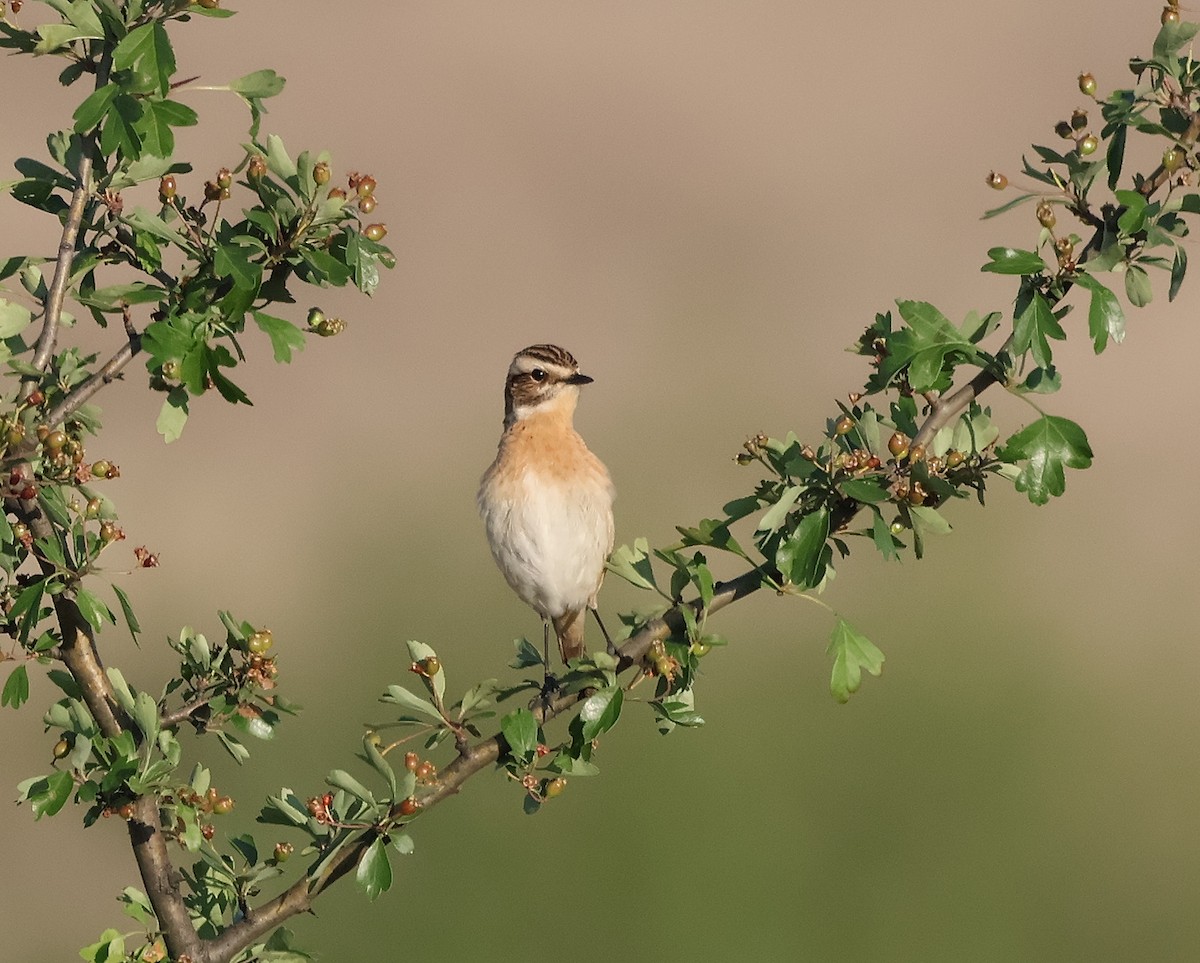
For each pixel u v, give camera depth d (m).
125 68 5.95
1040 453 6.39
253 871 6.43
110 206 6.29
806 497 6.57
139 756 6.29
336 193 6.25
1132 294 6.48
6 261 6.41
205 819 6.47
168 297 6.25
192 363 5.95
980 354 6.50
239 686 6.51
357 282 6.23
